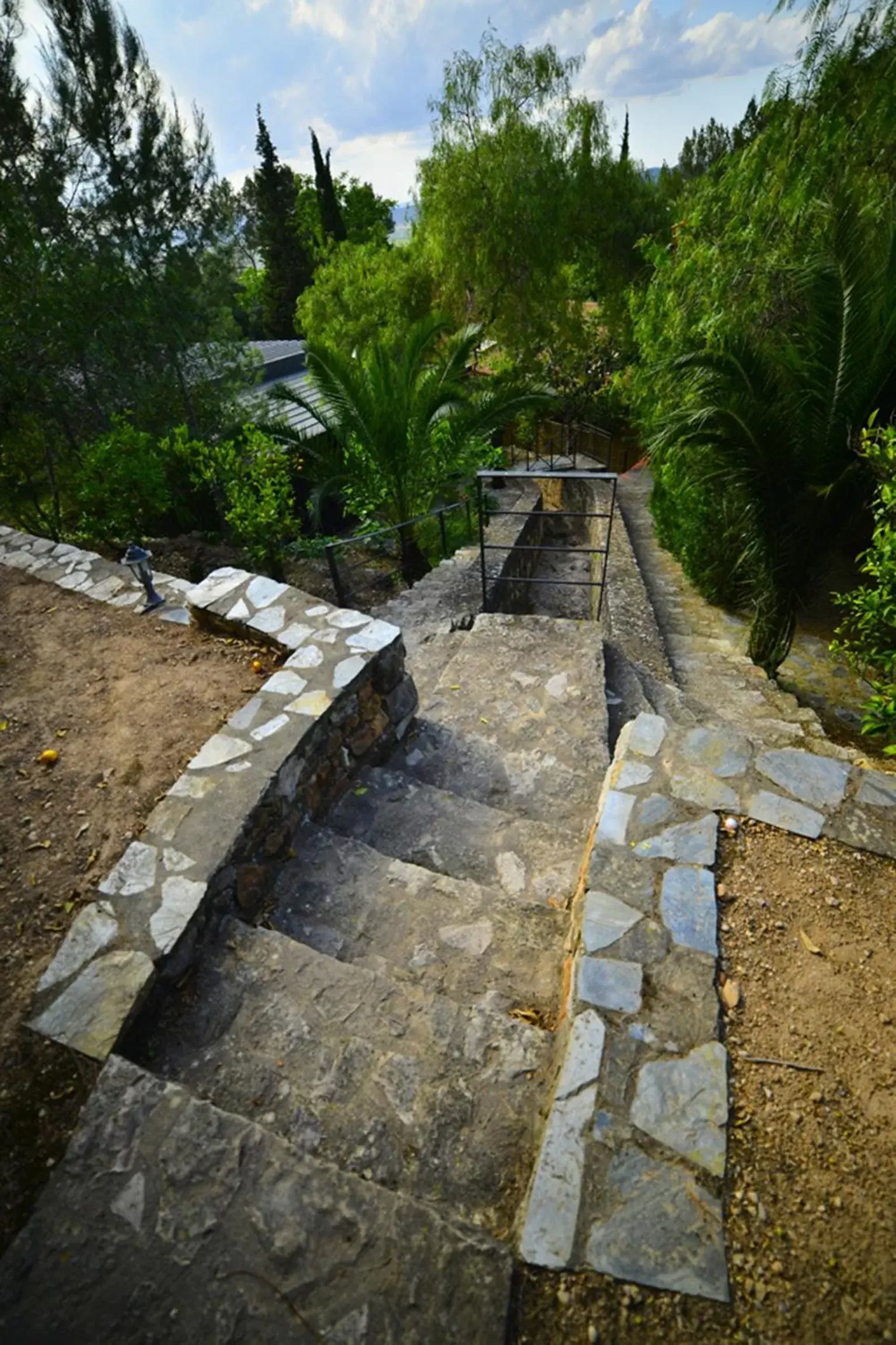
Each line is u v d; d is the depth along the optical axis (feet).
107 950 7.11
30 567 15.47
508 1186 5.88
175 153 33.09
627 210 43.16
